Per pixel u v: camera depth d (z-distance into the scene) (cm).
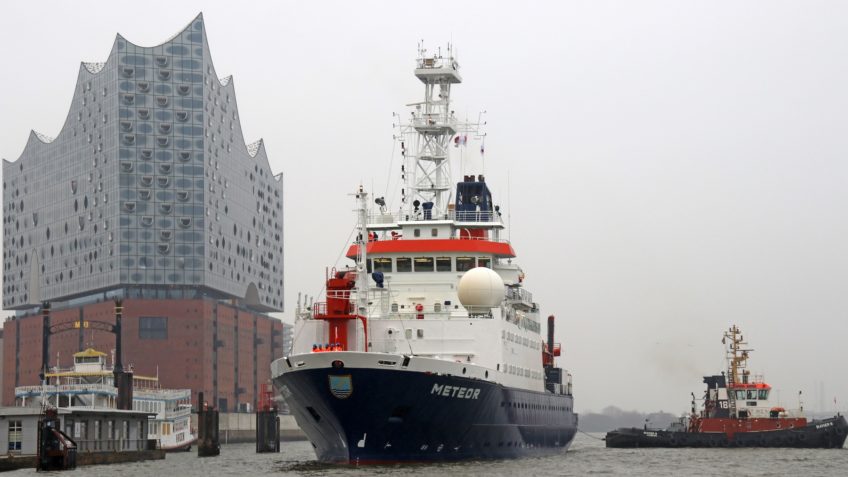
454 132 9875
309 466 8862
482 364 8325
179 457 13225
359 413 7594
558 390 11012
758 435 12725
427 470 7606
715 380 13238
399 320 8312
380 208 9581
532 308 10212
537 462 8938
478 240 9125
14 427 10344
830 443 12462
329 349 7656
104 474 8944
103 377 15312
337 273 8162
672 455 11125
